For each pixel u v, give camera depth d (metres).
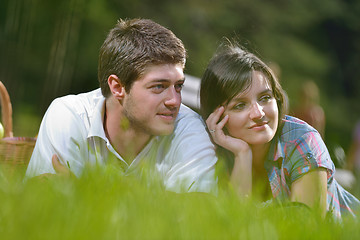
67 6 17.80
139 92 3.57
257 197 3.60
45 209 2.00
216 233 2.04
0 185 2.46
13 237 1.75
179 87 3.64
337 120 32.28
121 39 3.61
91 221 1.92
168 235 1.90
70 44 18.16
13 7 16.73
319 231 2.37
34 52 20.56
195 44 26.69
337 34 37.53
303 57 30.66
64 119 3.71
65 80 17.81
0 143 4.08
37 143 3.71
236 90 3.76
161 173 3.76
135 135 3.73
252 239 2.05
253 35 29.61
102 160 3.76
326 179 3.81
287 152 3.85
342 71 35.97
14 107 16.92
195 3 28.00
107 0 24.69
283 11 31.23
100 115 3.74
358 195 4.86
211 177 3.62
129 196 2.39
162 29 3.61
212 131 3.87
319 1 33.75
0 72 16.66
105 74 3.70
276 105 3.83
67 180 2.61
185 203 2.50
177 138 3.78
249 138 3.80
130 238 1.83
